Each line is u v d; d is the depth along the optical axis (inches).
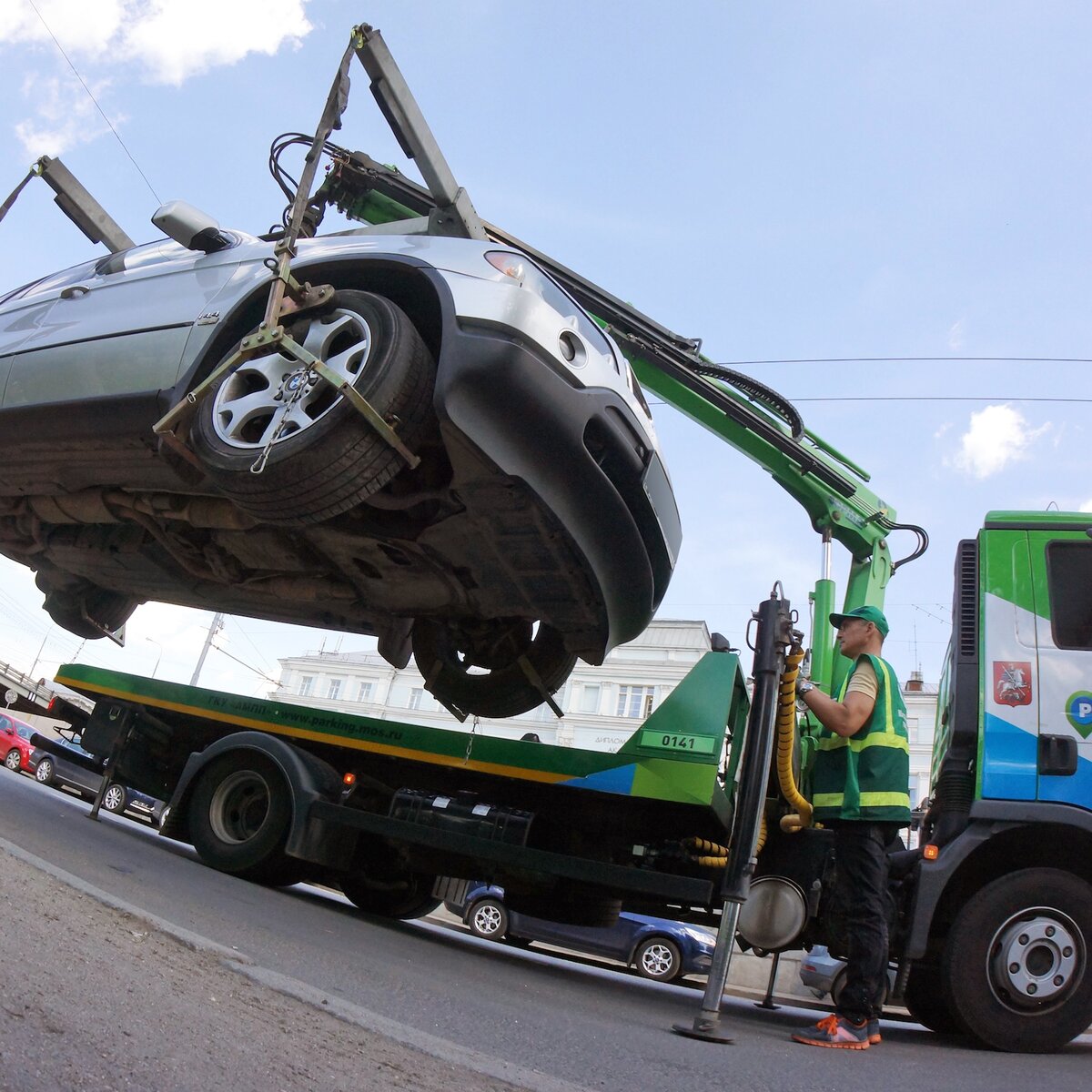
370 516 187.8
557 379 166.4
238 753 231.8
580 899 221.3
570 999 155.3
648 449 187.6
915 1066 131.3
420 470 181.6
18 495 235.0
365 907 250.4
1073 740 168.6
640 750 196.7
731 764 206.8
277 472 161.3
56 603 290.8
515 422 164.2
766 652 146.1
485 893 474.0
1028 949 159.3
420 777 224.7
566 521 175.2
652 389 275.3
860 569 277.9
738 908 135.6
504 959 215.2
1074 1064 150.9
